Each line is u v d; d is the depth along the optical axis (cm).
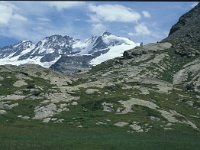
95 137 13575
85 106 18225
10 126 14375
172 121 17662
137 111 18162
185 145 12469
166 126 16575
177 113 19350
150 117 17662
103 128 15588
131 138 13850
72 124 16125
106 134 14512
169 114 18375
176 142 13062
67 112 17562
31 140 12094
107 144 11900
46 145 11350
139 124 16338
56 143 11681
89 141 12469
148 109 18412
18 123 15288
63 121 16500
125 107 18338
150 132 15562
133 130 15700
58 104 18362
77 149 11000
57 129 14738
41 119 16875
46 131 14100
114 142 12456
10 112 17500
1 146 10931
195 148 12081
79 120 16650
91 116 17225
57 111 17650
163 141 13138
